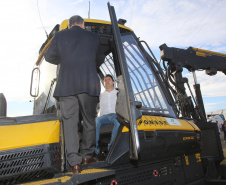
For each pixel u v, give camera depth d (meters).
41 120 2.09
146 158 2.54
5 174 1.75
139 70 2.99
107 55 3.24
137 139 2.08
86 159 2.23
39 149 1.92
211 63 4.68
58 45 2.24
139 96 2.82
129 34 3.16
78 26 2.38
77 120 2.14
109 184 2.20
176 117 3.15
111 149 2.33
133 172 2.44
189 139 3.04
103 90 3.40
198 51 4.63
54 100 2.88
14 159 1.80
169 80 4.00
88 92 2.13
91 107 2.21
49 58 2.26
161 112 2.97
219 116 21.80
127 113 2.21
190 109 4.02
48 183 1.66
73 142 2.02
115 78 3.00
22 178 1.86
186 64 4.27
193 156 3.27
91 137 2.23
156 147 2.62
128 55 2.98
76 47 2.23
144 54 3.19
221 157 4.07
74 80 2.13
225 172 3.77
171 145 2.78
